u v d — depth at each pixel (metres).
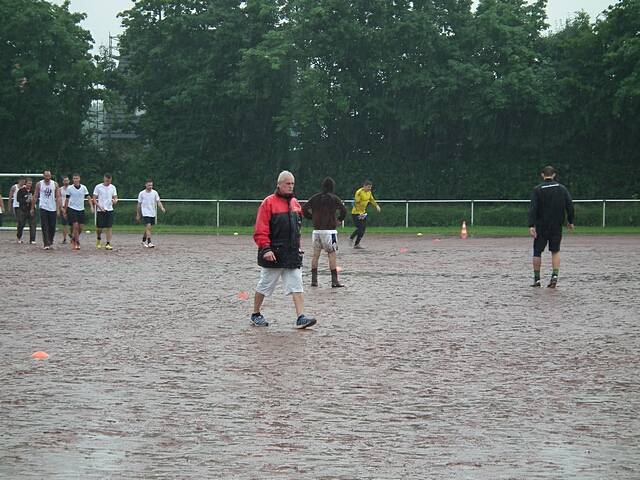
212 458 12.59
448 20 100.62
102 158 106.00
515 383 17.64
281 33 96.06
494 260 48.69
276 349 21.19
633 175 99.75
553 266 34.66
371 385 17.34
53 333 23.41
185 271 41.09
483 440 13.62
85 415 14.98
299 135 103.94
